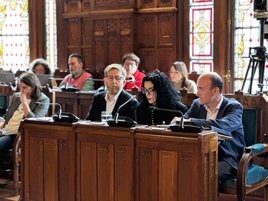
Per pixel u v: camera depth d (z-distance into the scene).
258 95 4.18
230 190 3.73
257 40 6.47
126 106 4.36
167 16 7.09
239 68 6.66
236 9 6.63
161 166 3.40
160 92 4.13
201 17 6.88
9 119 5.12
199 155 3.25
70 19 7.80
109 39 7.46
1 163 5.02
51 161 3.88
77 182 3.76
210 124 3.77
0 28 8.46
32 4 8.12
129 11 7.22
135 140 3.48
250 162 4.00
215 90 3.95
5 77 7.05
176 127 3.33
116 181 3.59
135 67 6.18
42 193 3.94
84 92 5.63
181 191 3.34
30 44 8.22
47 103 5.04
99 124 3.67
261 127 4.17
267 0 5.51
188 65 7.02
